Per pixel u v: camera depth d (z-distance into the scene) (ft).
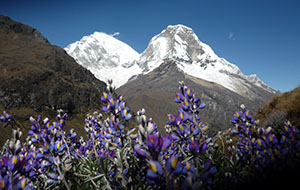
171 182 6.81
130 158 12.30
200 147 8.79
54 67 638.12
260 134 10.66
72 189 12.44
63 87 557.74
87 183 13.15
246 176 9.86
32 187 11.09
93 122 19.71
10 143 8.80
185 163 7.87
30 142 15.05
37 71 561.02
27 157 11.79
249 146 10.82
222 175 9.95
